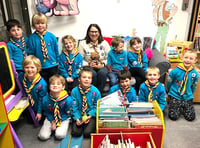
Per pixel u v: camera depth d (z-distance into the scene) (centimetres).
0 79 161
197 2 283
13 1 272
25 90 191
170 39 321
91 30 251
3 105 140
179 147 176
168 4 295
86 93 193
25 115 226
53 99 187
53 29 308
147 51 275
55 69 244
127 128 152
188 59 214
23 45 230
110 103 174
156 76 198
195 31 297
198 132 197
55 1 280
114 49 252
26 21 293
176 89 229
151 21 305
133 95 207
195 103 252
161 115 156
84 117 193
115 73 250
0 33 236
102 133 153
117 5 297
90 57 257
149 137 150
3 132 149
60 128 189
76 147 174
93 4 296
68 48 236
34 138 190
